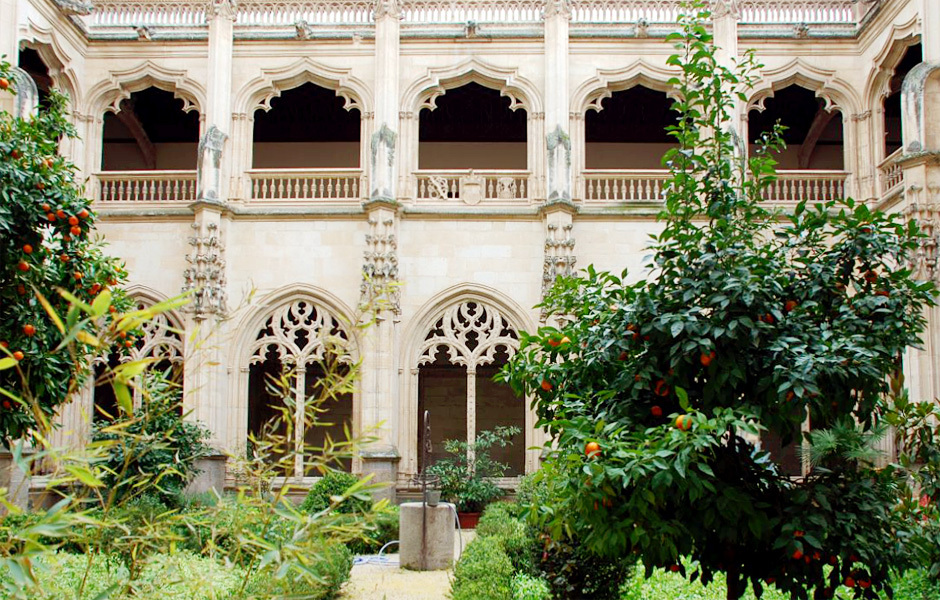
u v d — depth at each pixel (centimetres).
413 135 2828
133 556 526
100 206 2764
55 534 403
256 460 532
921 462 872
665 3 2877
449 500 2464
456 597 1083
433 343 2730
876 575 736
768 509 748
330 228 2756
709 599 1197
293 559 480
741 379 721
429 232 2761
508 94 2864
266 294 2727
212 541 554
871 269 777
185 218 2745
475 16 2911
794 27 2806
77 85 2808
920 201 2253
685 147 808
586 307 828
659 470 673
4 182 1084
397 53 2816
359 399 2623
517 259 2747
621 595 1222
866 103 2747
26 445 2009
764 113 3391
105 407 3127
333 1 2886
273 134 3444
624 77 2830
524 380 836
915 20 2456
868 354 698
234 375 2684
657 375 744
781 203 2716
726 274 748
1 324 1088
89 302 1166
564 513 766
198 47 2869
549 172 2727
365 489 483
